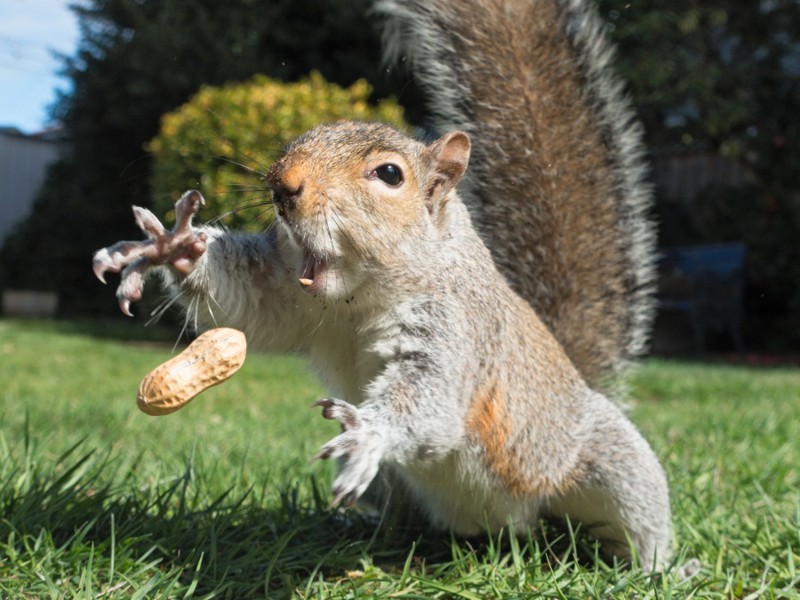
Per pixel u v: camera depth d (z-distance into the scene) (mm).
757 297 2641
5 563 695
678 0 2426
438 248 719
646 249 850
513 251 833
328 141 707
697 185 2953
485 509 746
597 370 834
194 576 700
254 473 856
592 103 859
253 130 1710
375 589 703
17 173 3867
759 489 817
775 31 2615
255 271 726
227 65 2729
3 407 1093
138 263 705
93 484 787
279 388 1459
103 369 1615
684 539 784
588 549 754
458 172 726
